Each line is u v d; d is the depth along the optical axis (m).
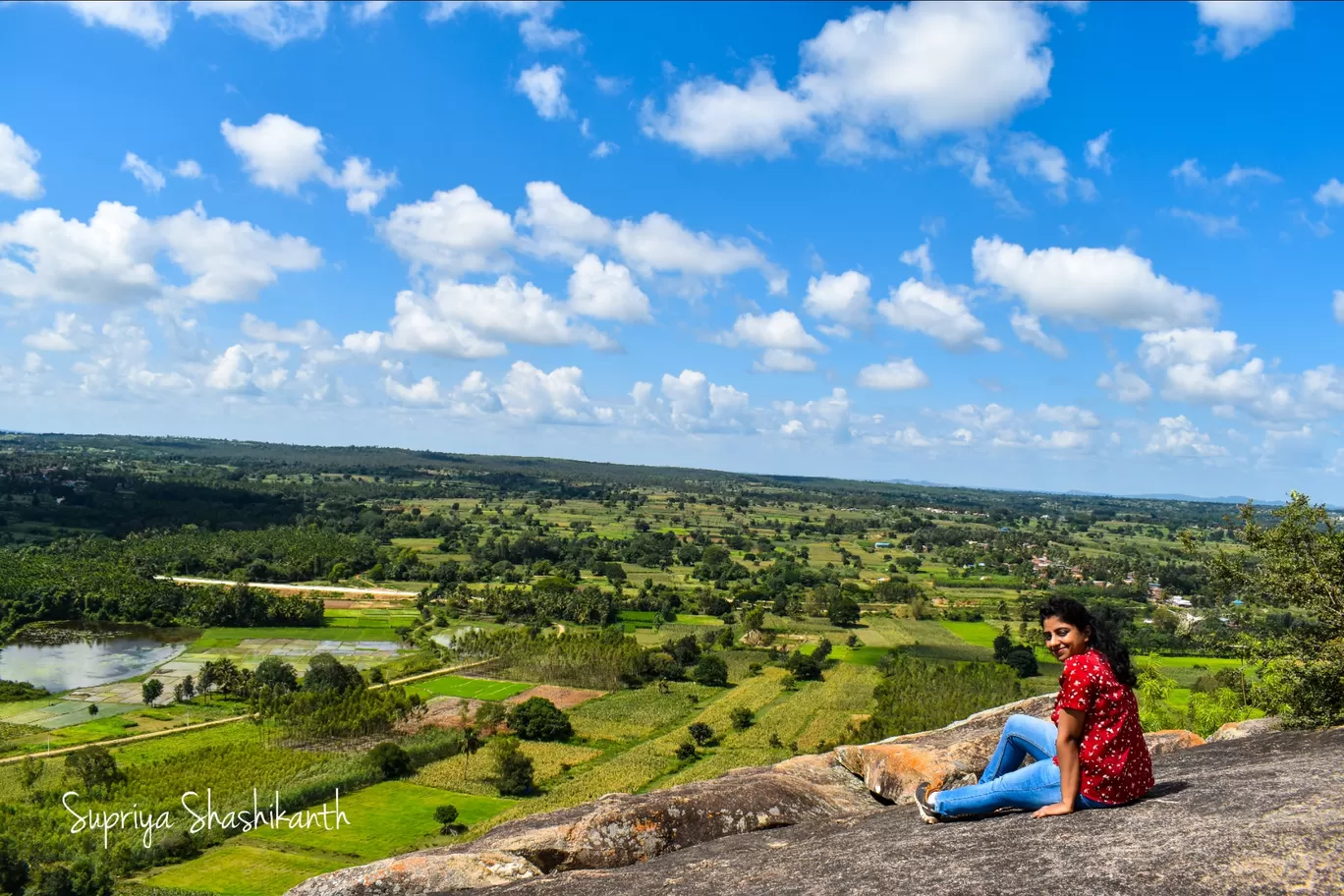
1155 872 5.37
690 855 9.16
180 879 48.06
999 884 5.73
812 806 11.26
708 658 107.81
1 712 81.38
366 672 101.25
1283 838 5.46
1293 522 17.58
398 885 8.97
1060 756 7.22
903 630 136.00
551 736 82.69
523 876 9.11
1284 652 17.28
